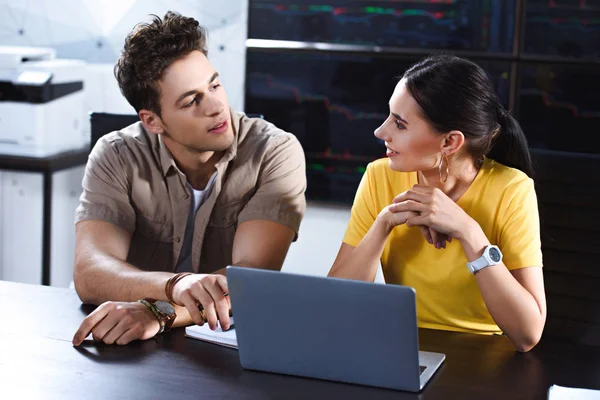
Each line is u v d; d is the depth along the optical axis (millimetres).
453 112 1562
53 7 4219
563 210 1853
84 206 1929
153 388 1291
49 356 1419
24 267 3373
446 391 1290
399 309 1231
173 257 1995
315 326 1300
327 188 3930
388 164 1803
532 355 1470
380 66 3775
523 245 1635
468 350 1484
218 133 1803
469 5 3627
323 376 1328
